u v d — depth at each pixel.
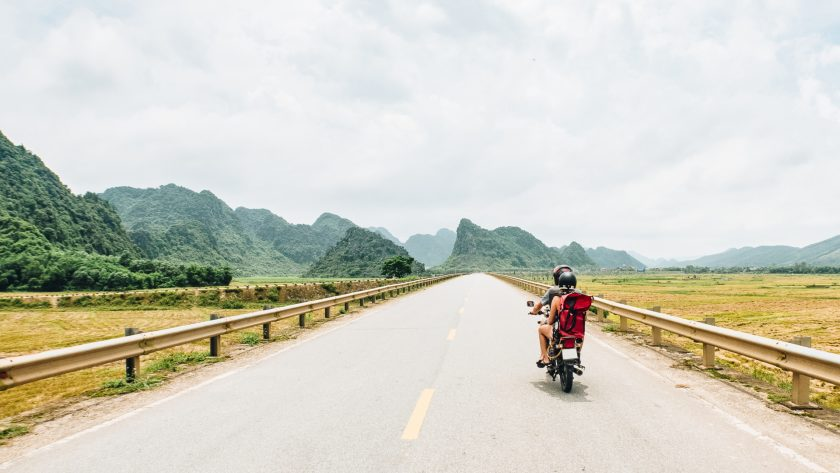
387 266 147.88
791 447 4.51
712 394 6.48
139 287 82.94
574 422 5.25
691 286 77.50
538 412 5.63
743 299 41.53
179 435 4.95
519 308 20.64
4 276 78.06
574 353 6.50
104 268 87.44
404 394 6.47
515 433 4.89
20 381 5.52
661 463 4.11
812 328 17.98
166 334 8.18
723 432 4.93
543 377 7.48
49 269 80.75
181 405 6.11
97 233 181.75
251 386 7.07
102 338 20.59
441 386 6.91
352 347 10.53
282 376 7.70
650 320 10.80
